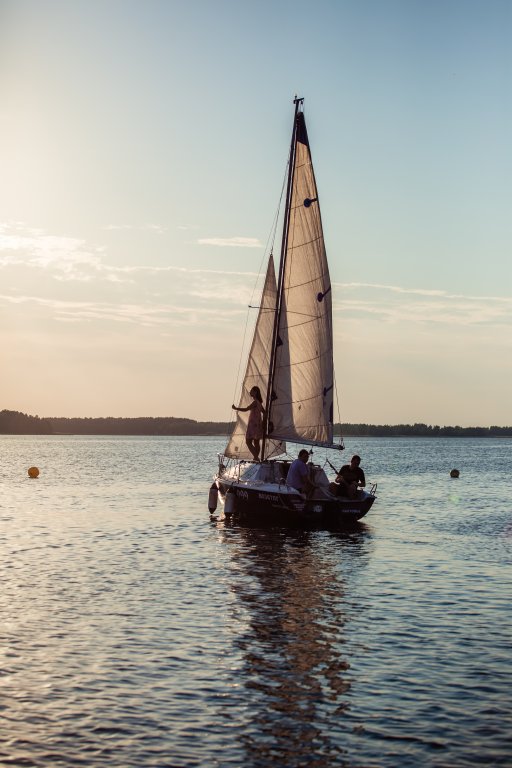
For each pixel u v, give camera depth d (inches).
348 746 464.4
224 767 440.8
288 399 1454.2
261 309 1491.1
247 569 977.5
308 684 557.3
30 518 1501.0
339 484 1357.0
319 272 1430.9
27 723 492.1
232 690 545.3
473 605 786.2
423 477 2871.6
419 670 586.6
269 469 1402.6
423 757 451.5
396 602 799.1
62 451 6299.2
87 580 905.5
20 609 762.2
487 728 487.2
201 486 2309.3
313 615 744.3
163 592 842.8
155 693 539.5
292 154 1441.9
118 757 450.6
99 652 625.3
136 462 4077.3
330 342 1433.3
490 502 1902.1
